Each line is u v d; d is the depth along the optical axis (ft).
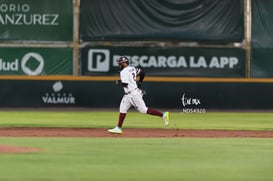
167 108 291.79
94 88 291.58
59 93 291.17
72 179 94.68
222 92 292.40
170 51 308.60
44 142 149.18
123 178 96.32
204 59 308.81
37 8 305.53
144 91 290.97
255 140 160.66
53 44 307.17
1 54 304.91
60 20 306.55
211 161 116.26
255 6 309.01
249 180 95.76
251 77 309.83
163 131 188.14
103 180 94.38
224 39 309.83
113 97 292.40
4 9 304.71
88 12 307.17
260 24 307.78
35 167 106.42
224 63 309.42
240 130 195.52
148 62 309.22
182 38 309.22
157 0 307.78
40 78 290.56
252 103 293.02
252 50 308.19
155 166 109.19
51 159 116.67
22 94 290.56
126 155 123.75
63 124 212.43
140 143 148.15
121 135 172.55
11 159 115.96
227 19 308.19
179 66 309.01
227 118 252.21
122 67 174.40
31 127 198.90
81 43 307.58
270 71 308.40
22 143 146.51
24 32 305.32
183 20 308.81
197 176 98.99
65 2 305.94
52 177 96.17
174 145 144.25
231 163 113.80
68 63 307.99
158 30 309.01
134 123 222.28
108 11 307.37
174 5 307.99
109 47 308.40
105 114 266.77
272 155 126.00
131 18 308.40
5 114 261.44
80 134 174.70
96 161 114.73
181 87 291.99
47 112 276.41
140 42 308.81
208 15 309.01
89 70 308.19
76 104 291.38
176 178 96.94
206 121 235.40
